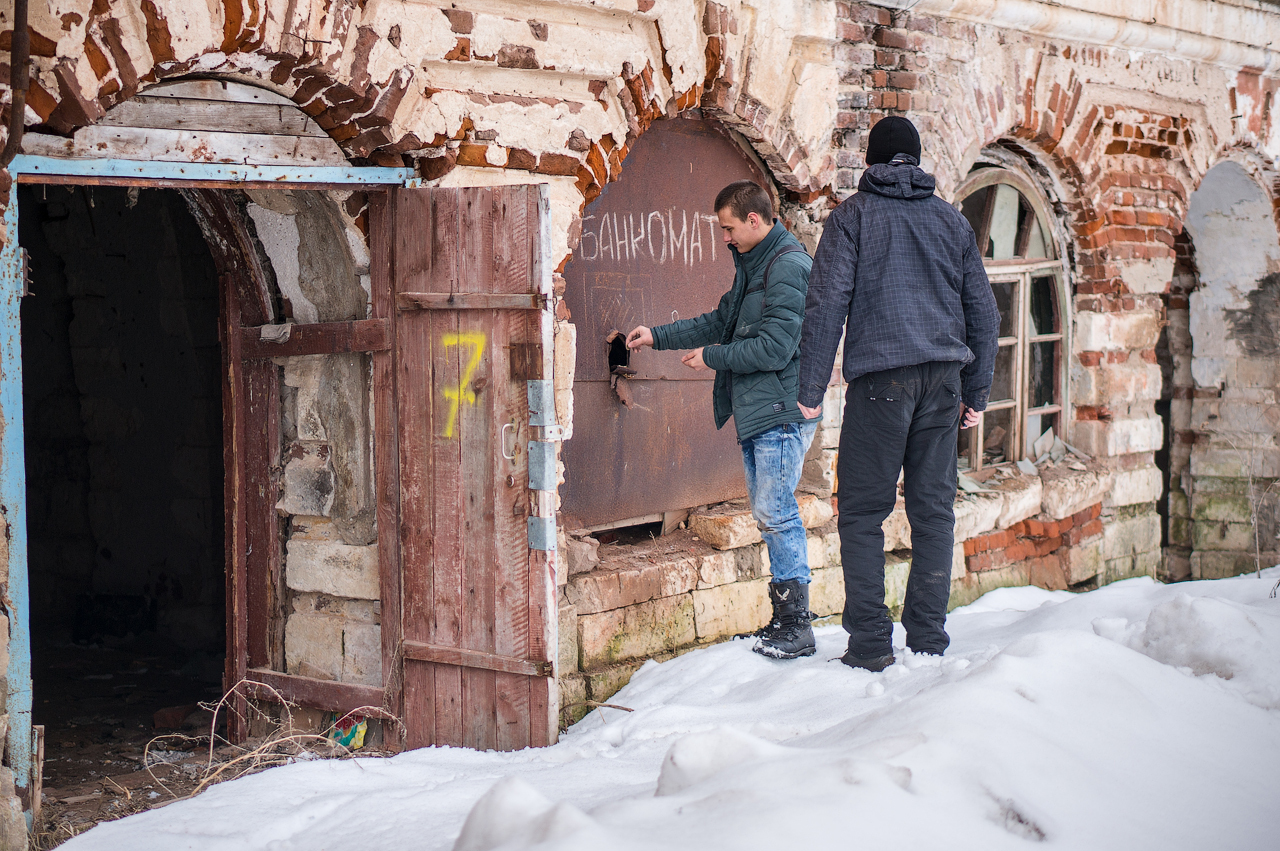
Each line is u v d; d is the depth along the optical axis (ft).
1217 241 31.27
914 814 6.45
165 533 23.43
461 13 13.52
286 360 15.51
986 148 23.31
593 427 16.60
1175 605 11.27
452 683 13.75
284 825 10.16
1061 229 24.97
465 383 13.33
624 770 11.24
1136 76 25.25
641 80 15.56
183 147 11.94
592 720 14.74
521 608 13.06
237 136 12.42
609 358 16.79
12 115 9.84
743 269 15.01
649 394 17.44
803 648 15.34
